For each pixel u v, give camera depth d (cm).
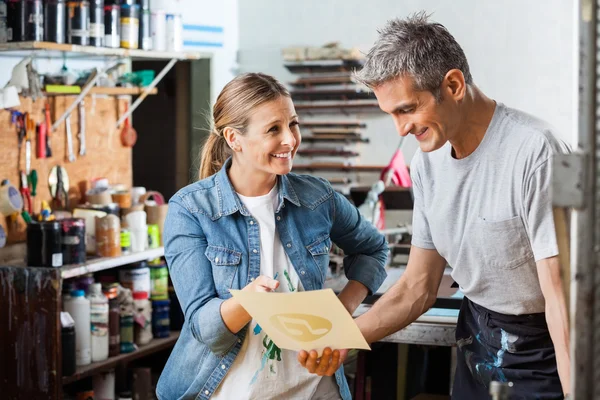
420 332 252
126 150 440
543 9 500
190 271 202
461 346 221
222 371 204
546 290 183
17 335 334
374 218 411
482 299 210
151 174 548
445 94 182
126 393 384
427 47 179
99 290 366
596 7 101
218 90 538
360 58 530
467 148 196
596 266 103
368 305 279
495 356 210
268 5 554
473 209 197
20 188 368
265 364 203
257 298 175
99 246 371
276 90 200
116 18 375
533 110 508
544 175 182
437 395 306
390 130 532
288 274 210
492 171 193
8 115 360
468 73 191
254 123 198
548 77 503
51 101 385
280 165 201
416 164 212
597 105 102
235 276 204
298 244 212
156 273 408
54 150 389
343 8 539
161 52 394
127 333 383
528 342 205
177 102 537
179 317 426
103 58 429
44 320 330
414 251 222
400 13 528
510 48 510
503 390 119
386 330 217
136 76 420
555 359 203
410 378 326
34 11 346
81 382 377
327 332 182
